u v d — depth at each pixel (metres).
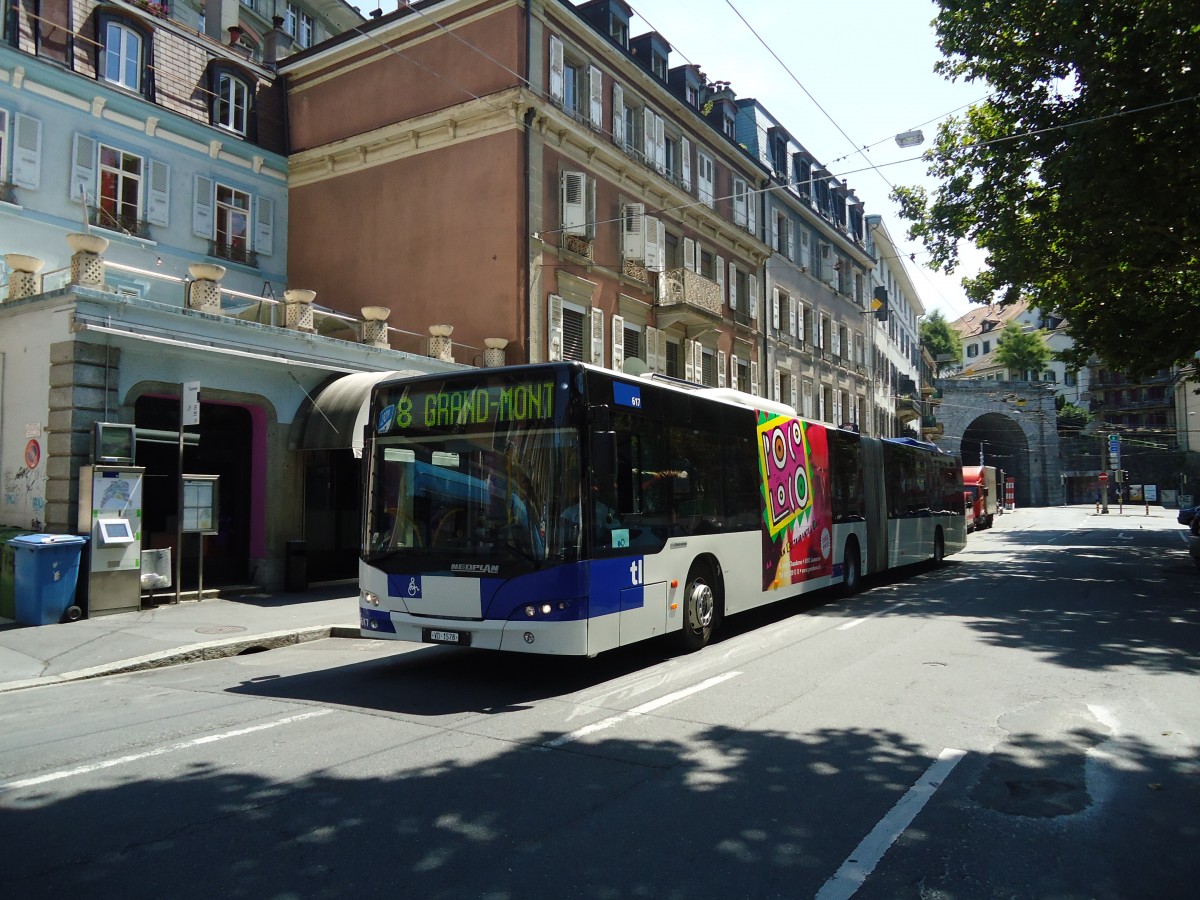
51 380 11.89
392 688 7.80
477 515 7.75
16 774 5.25
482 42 19.61
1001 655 8.98
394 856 3.97
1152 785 4.98
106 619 11.18
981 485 41.66
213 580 14.30
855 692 7.35
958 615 12.05
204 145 20.44
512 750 5.70
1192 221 15.73
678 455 9.34
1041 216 17.92
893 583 16.83
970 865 3.90
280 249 22.39
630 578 8.12
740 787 4.95
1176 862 3.95
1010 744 5.80
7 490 12.45
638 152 23.62
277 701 7.30
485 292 19.28
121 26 18.88
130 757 5.59
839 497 14.45
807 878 3.76
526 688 7.73
